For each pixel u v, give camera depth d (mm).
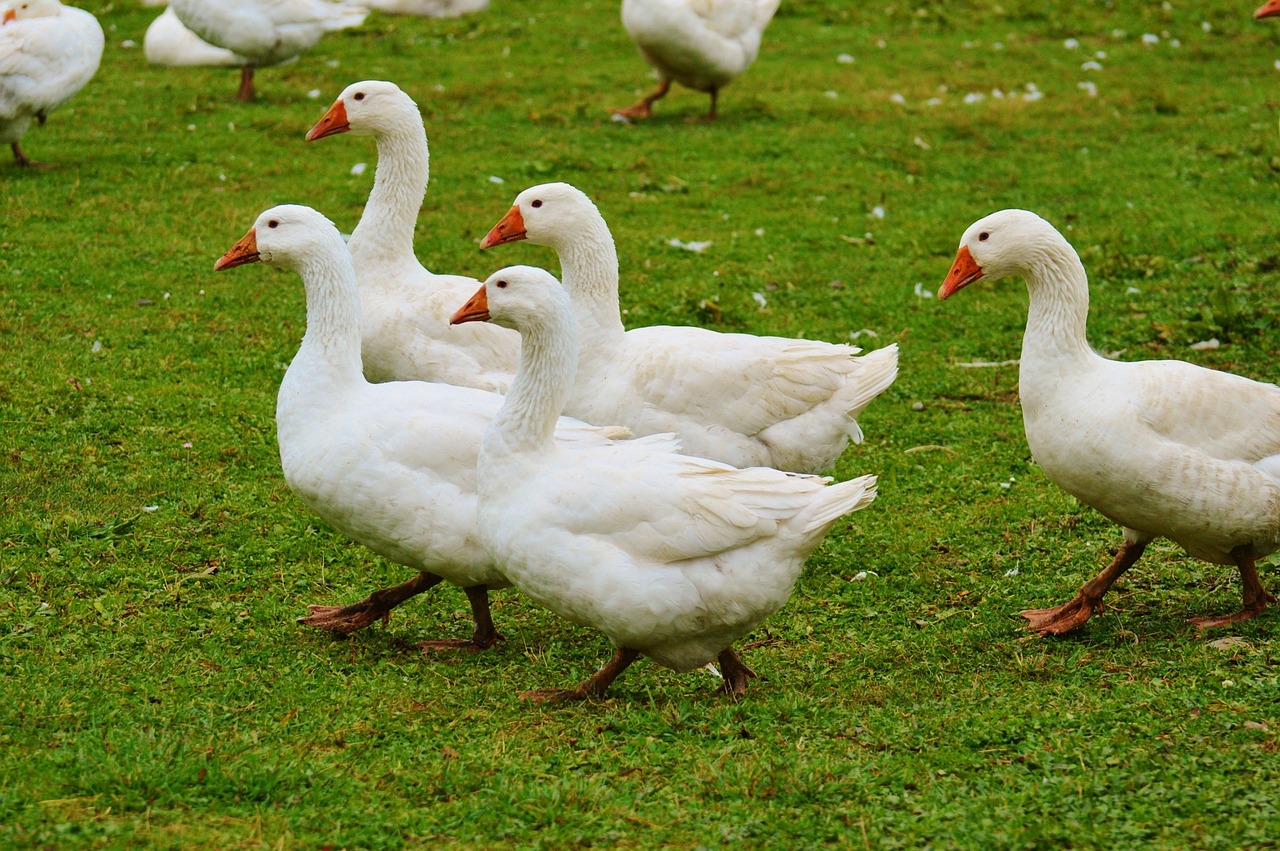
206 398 12633
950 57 27781
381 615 9000
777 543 7629
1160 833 6211
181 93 23156
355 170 19125
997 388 13719
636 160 20625
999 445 12398
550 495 7699
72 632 8555
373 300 11406
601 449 8078
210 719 7379
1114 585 9688
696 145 21625
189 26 21953
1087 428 8477
